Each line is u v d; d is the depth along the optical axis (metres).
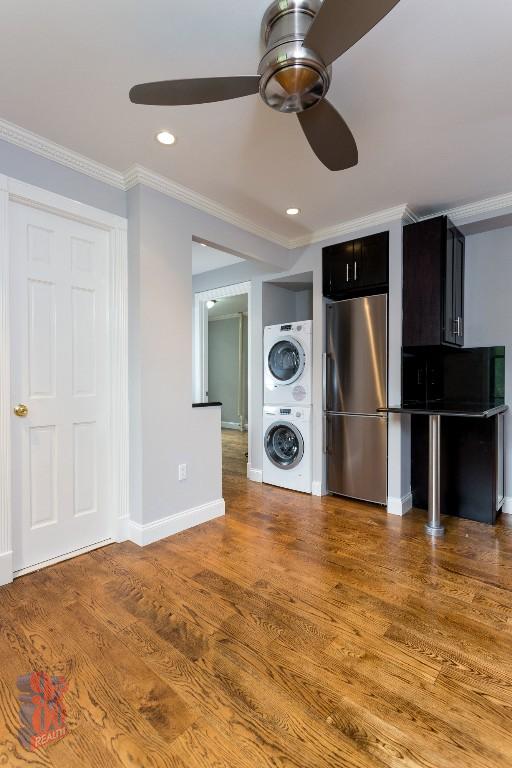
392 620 1.76
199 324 5.00
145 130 2.06
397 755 1.14
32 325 2.21
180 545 2.54
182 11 1.38
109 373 2.56
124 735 1.20
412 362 3.33
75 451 2.41
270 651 1.56
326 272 3.54
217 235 3.04
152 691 1.36
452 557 2.38
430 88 1.75
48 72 1.66
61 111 1.91
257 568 2.23
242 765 1.11
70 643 1.60
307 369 3.67
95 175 2.41
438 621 1.75
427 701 1.33
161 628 1.70
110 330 2.55
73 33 1.47
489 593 1.98
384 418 3.21
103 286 2.54
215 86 1.39
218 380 8.57
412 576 2.14
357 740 1.18
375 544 2.56
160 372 2.63
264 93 1.42
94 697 1.34
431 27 1.43
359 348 3.35
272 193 2.79
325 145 1.70
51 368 2.29
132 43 1.52
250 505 3.35
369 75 1.67
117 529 2.57
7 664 1.49
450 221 3.01
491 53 1.55
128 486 2.61
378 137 2.13
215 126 2.02
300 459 3.72
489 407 2.90
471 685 1.40
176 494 2.74
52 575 2.15
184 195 2.72
